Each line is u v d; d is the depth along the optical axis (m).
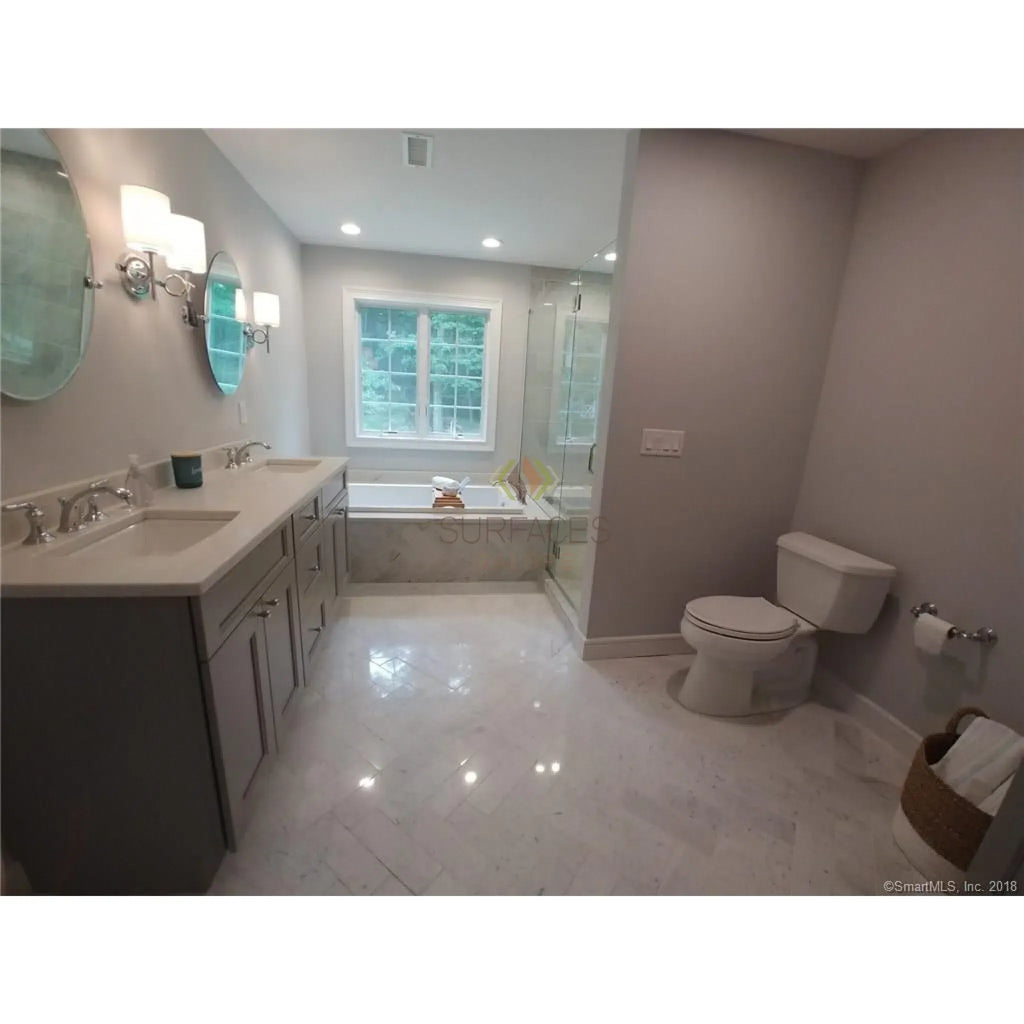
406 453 4.06
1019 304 1.35
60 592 0.88
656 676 2.11
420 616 2.58
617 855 1.28
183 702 0.98
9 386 1.07
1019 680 1.37
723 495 2.11
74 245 1.25
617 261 1.85
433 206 2.71
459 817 1.36
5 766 0.95
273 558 1.41
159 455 1.71
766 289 1.88
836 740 1.76
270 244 2.80
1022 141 1.32
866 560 1.77
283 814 1.34
